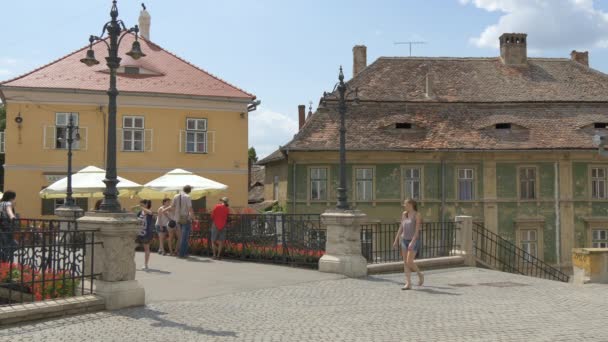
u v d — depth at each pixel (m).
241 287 12.05
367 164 30.72
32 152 28.84
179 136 30.78
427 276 14.68
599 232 30.89
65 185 21.20
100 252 9.73
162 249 19.00
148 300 10.48
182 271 14.49
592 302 10.79
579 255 14.05
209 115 31.27
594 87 34.91
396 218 30.53
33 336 7.74
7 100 28.59
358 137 30.77
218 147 31.38
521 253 30.34
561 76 35.78
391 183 30.66
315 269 15.05
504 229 30.58
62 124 29.23
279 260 16.06
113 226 9.59
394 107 32.59
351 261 14.04
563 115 32.47
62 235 10.08
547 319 9.09
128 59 31.86
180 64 33.84
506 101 33.16
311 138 30.69
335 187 30.34
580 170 30.94
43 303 8.90
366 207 30.53
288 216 15.98
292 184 30.48
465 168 30.88
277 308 9.88
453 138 30.94
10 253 10.65
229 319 8.95
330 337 7.81
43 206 28.92
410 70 35.66
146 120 30.31
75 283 9.88
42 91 28.86
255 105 32.22
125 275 9.83
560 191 30.72
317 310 9.73
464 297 11.30
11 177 28.66
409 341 7.59
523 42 36.47
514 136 31.17
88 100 29.52
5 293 10.41
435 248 17.25
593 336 7.86
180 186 21.11
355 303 10.46
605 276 13.82
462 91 34.19
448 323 8.73
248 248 17.05
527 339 7.69
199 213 19.44
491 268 18.55
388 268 15.05
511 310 9.88
